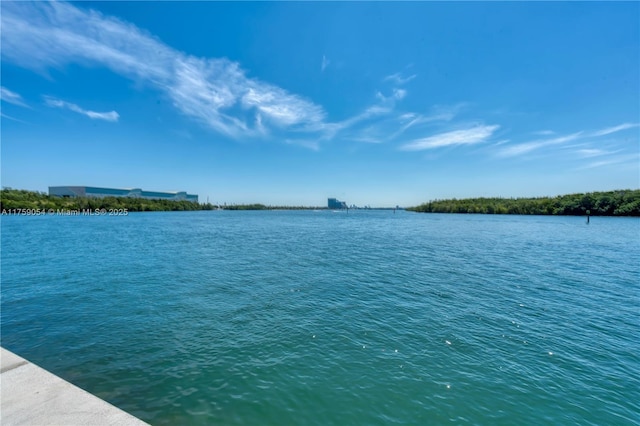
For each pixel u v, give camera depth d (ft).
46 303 36.19
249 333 27.78
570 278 50.29
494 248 87.61
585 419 17.51
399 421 17.21
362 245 94.02
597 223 208.74
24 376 12.61
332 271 54.75
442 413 17.84
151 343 25.75
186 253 75.97
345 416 17.54
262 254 74.95
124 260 65.57
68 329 28.60
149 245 91.40
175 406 17.98
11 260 65.05
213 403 18.30
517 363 23.12
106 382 20.20
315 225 200.85
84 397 11.34
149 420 16.78
